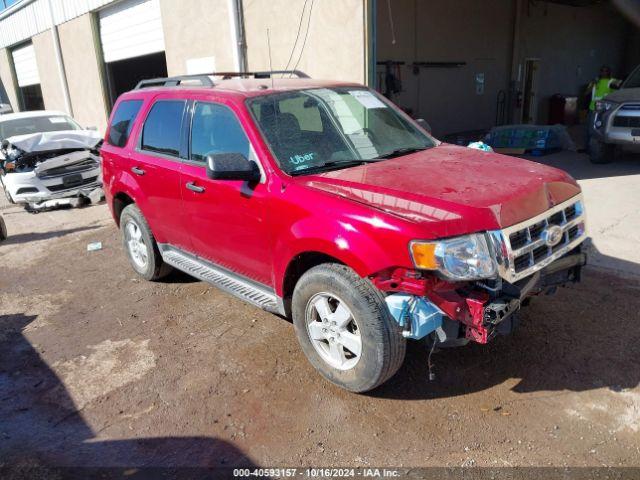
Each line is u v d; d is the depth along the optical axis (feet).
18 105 75.92
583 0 59.31
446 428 10.20
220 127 13.64
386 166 12.26
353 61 25.93
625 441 9.53
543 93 62.54
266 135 12.57
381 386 11.60
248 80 15.96
